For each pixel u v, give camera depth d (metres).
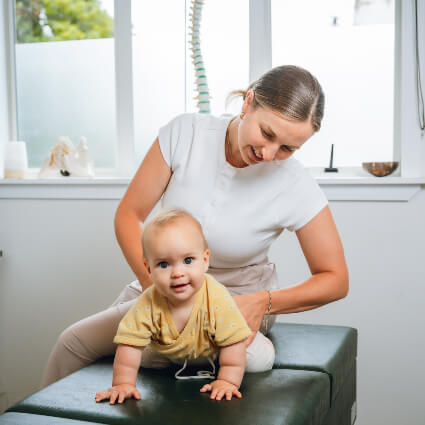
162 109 2.37
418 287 1.98
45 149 2.56
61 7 2.49
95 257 2.34
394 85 2.09
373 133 2.12
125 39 2.36
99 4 2.44
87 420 0.98
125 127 2.38
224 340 1.10
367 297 2.03
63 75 2.52
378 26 2.09
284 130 1.10
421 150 1.97
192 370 1.23
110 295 2.34
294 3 2.15
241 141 1.20
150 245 1.04
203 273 1.07
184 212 1.11
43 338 2.45
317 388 1.15
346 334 1.58
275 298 1.26
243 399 1.06
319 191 1.37
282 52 2.18
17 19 2.56
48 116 2.55
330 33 2.13
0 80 2.53
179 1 2.31
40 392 1.10
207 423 0.95
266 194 1.35
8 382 2.52
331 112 2.16
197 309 1.09
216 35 2.26
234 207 1.35
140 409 1.00
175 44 2.33
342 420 1.42
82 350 1.40
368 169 2.02
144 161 1.48
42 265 2.42
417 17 1.93
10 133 2.57
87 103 2.49
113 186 2.27
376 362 2.04
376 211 2.00
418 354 1.99
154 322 1.10
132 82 2.37
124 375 1.09
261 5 2.15
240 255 1.40
